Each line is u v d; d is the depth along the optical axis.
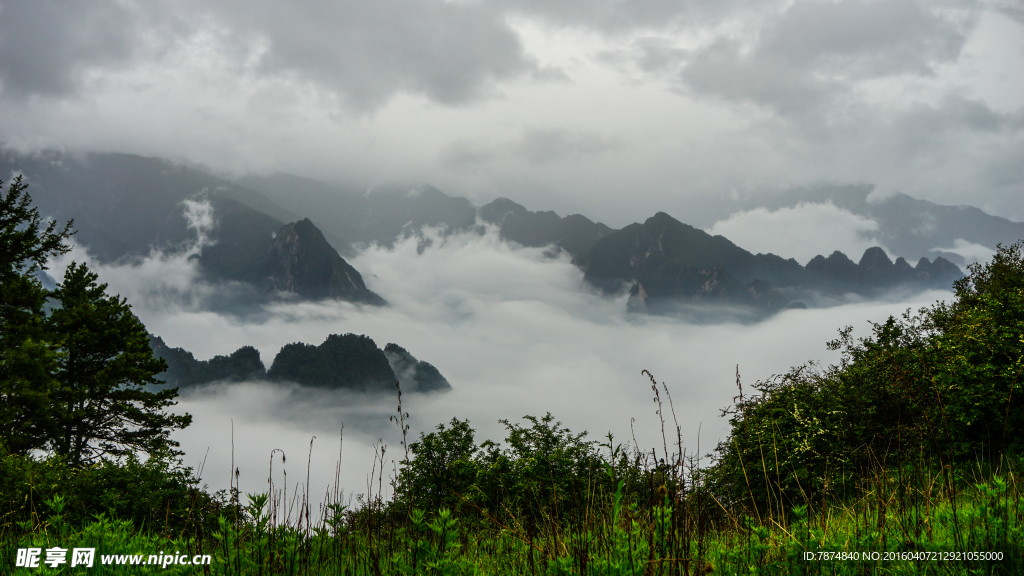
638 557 2.89
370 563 3.56
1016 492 3.64
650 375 2.81
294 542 3.54
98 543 3.73
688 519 2.90
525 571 3.42
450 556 3.24
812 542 3.21
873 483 4.30
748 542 3.39
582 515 3.80
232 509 3.72
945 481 3.87
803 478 7.96
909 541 3.28
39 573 3.13
